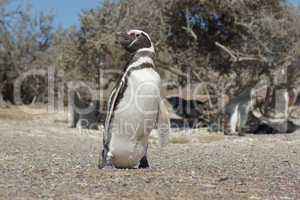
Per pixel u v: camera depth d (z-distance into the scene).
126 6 27.62
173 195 7.36
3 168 9.90
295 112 31.92
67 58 28.56
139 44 9.67
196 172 9.80
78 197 7.13
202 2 27.36
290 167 11.53
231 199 7.21
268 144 19.62
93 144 18.14
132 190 7.65
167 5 28.17
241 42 28.52
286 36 25.77
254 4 27.36
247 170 10.66
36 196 7.16
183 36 29.84
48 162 11.41
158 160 12.87
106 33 27.08
